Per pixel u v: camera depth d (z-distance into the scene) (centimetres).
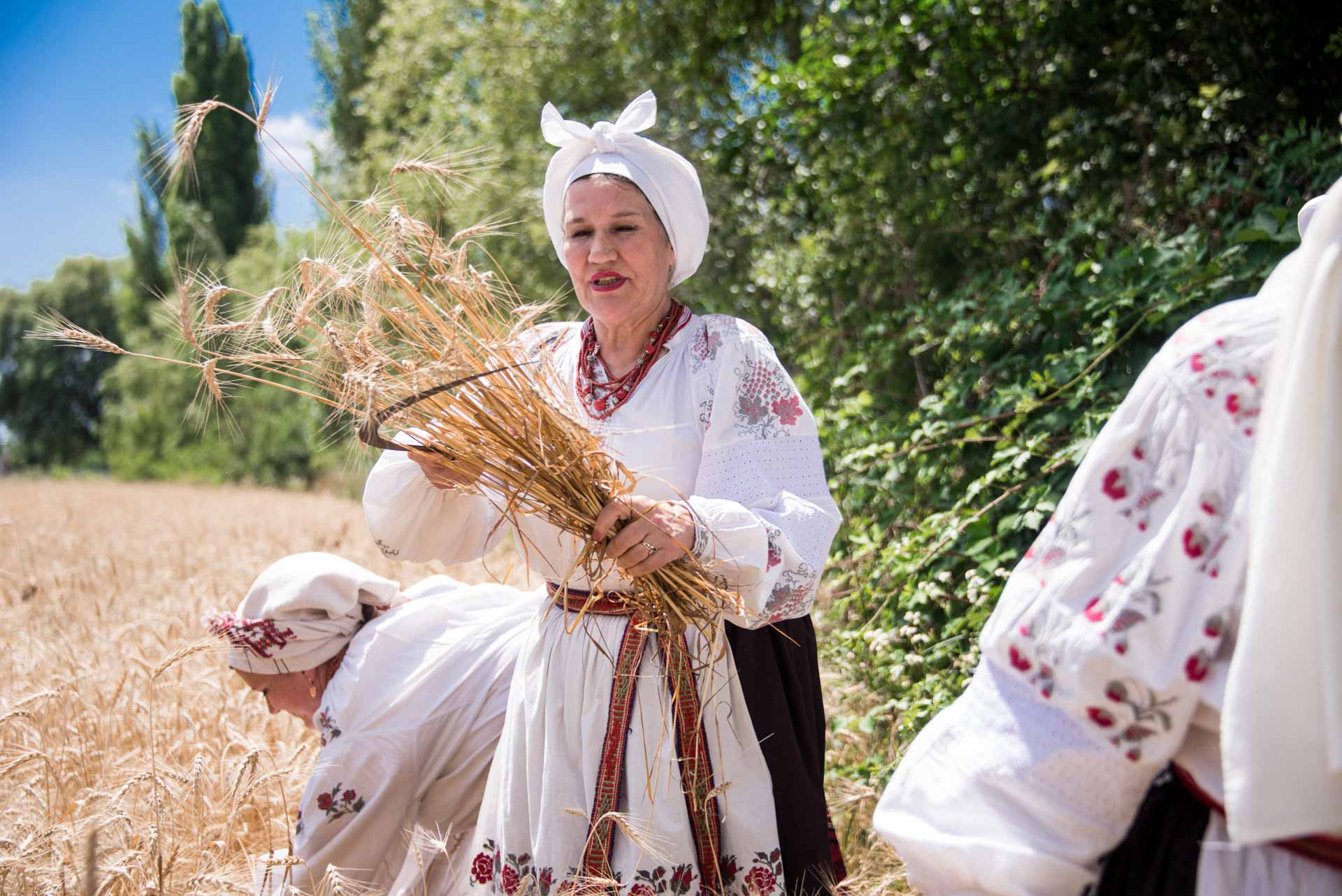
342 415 218
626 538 203
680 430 227
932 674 352
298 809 269
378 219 213
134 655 414
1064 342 405
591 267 230
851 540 439
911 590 379
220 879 242
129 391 3170
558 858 220
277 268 1535
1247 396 132
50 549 840
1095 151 565
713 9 780
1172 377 137
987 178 601
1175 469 135
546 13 953
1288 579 120
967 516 381
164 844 252
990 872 140
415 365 211
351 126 1894
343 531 700
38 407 5525
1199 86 546
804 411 228
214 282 211
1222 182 488
